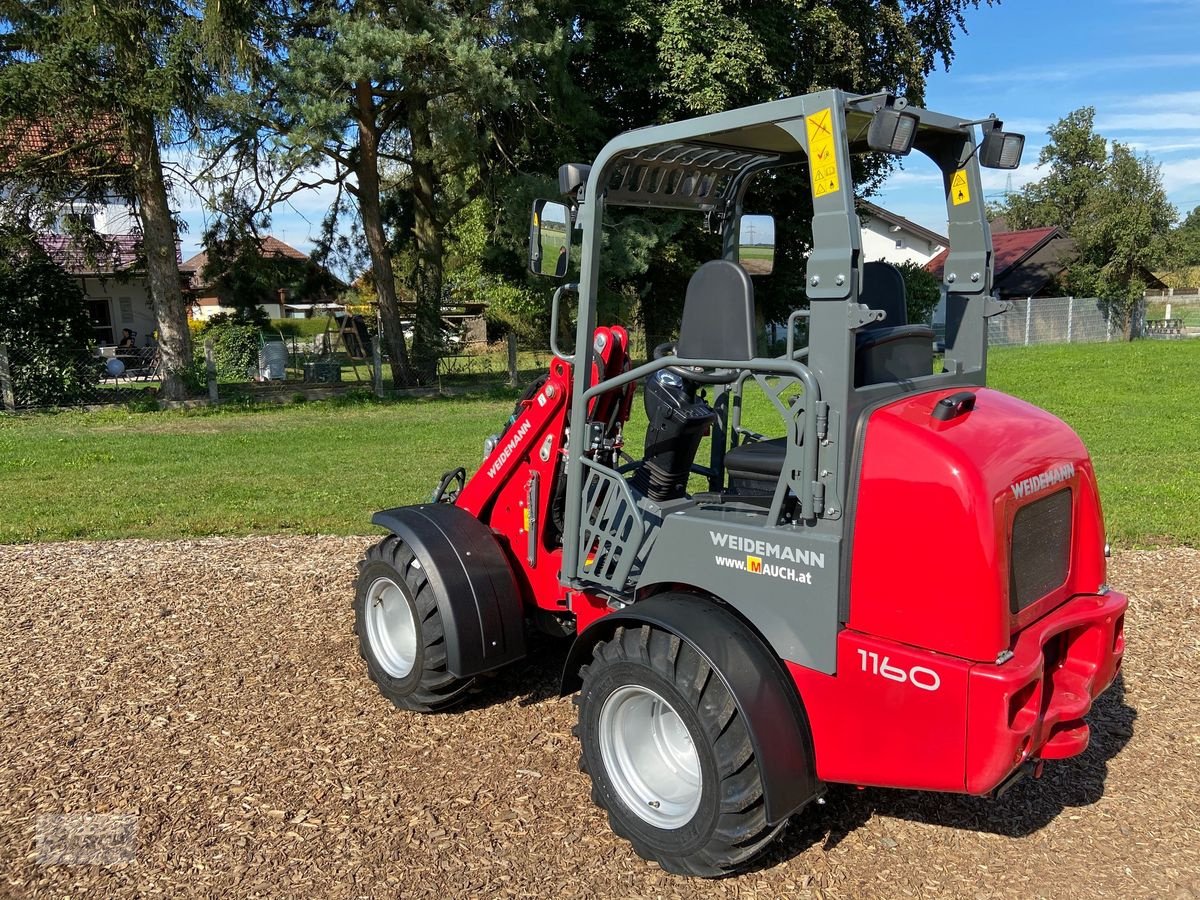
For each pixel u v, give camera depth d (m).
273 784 3.86
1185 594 6.03
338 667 5.07
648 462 3.78
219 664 5.14
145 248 17.53
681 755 3.39
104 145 16.45
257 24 15.15
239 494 9.58
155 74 14.19
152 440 13.52
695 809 3.17
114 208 21.27
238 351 23.73
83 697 4.75
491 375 23.19
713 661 3.01
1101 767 3.93
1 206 16.44
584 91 20.17
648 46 20.95
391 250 23.94
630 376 3.47
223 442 13.23
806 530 3.00
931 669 2.76
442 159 19.59
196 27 14.46
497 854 3.38
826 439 2.90
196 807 3.70
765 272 4.36
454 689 4.32
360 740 4.23
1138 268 34.97
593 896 3.14
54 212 16.64
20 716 4.54
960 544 2.72
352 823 3.57
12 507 9.05
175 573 6.82
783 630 3.05
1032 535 3.11
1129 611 5.76
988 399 3.35
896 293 3.71
